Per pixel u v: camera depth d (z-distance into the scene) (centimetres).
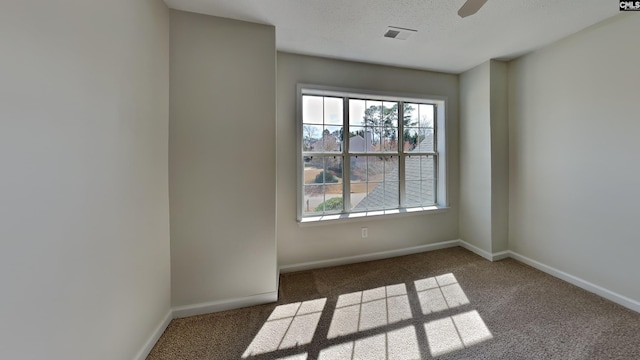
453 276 243
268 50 197
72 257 96
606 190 199
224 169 189
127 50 130
